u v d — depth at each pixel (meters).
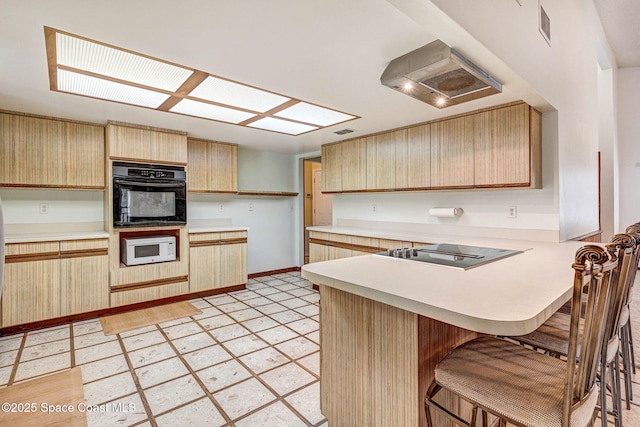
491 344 1.32
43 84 2.31
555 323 1.58
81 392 0.91
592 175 3.78
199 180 4.18
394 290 1.21
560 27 2.64
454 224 3.50
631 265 1.43
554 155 2.69
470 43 1.49
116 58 1.93
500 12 1.66
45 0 1.37
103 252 3.31
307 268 1.61
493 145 2.80
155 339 2.76
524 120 2.60
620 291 1.30
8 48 1.79
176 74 2.16
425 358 1.31
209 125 3.50
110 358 2.42
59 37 1.69
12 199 3.25
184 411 1.81
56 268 3.05
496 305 1.03
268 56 1.92
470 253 2.06
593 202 3.83
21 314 2.88
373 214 4.40
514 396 0.98
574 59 3.08
